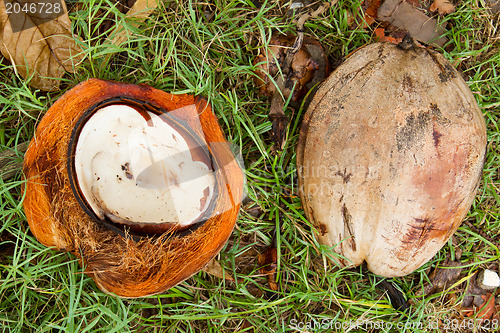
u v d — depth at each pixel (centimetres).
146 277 80
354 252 81
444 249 91
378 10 90
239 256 91
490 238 92
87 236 80
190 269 79
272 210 90
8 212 81
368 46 81
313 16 89
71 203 80
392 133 77
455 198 78
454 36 91
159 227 84
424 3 90
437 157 77
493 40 92
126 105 82
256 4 91
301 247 90
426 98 78
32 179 77
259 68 88
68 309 84
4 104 87
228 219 81
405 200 77
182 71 88
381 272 82
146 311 89
